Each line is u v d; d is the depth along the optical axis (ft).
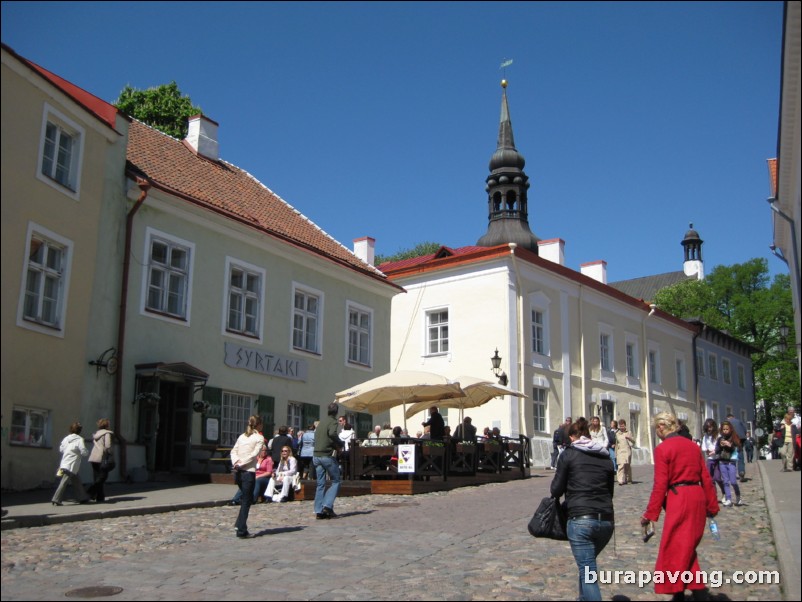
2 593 25.71
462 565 31.35
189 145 88.28
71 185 57.93
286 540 37.11
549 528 24.26
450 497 59.26
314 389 83.30
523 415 107.96
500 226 140.56
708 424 51.49
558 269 119.44
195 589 26.86
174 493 54.03
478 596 26.18
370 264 114.21
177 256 69.51
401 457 62.95
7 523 37.52
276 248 79.71
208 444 67.87
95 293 60.23
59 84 62.54
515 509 50.52
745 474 74.18
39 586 26.84
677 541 24.23
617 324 136.87
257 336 76.38
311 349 84.53
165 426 66.49
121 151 64.28
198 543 36.01
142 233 65.31
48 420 54.13
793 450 69.67
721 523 42.45
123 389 61.62
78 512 42.09
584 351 124.67
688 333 164.25
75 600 25.08
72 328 56.80
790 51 37.60
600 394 127.13
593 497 23.72
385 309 97.30
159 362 63.98
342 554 33.50
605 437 69.51
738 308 206.49
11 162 51.13
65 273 56.44
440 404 81.71
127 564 30.89
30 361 52.47
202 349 69.82
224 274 73.41
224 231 73.77
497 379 103.76
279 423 77.82
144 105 138.21
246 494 37.83
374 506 52.42
